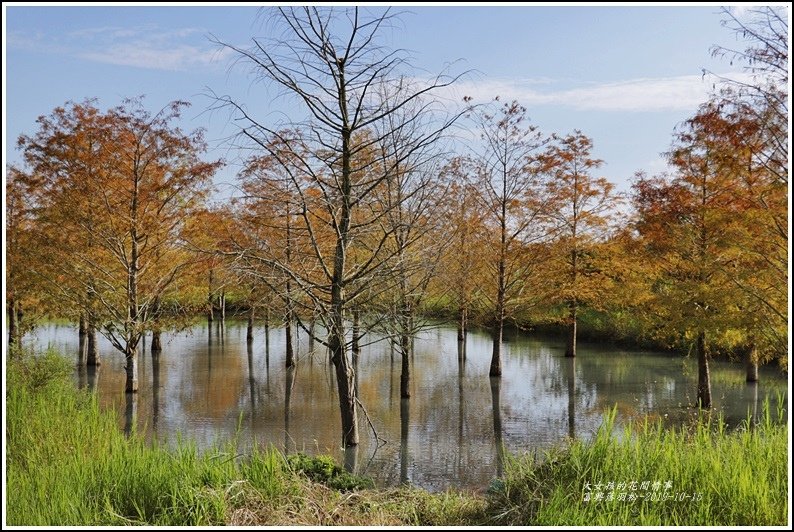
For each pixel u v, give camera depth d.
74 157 19.97
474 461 13.28
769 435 9.05
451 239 15.62
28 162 20.39
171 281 21.64
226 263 15.14
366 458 13.47
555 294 26.33
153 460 8.67
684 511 7.54
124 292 21.41
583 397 20.36
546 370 25.88
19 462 9.25
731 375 23.75
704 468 7.99
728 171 15.51
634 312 24.22
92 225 20.38
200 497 7.74
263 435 15.38
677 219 18.47
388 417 17.58
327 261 16.16
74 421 11.05
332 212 13.36
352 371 14.15
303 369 26.39
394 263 14.16
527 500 8.30
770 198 14.77
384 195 15.52
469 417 17.59
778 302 16.11
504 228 24.77
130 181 20.56
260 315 21.75
